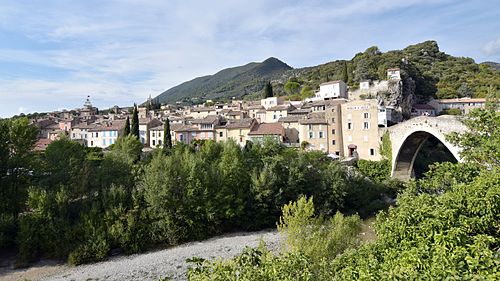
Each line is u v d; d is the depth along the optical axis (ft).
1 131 104.88
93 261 92.43
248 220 123.13
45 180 104.94
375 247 32.42
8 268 88.33
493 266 22.34
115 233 97.45
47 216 94.58
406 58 371.97
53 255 93.76
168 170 112.57
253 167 134.92
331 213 134.21
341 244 58.95
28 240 90.63
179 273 81.56
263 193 123.75
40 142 252.83
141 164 128.26
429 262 23.77
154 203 106.93
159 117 366.63
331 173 141.18
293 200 130.11
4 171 102.99
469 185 35.55
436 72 375.45
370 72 336.49
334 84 309.83
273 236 112.47
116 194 105.81
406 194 47.39
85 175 111.14
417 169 192.75
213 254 94.89
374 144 196.24
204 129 259.19
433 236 27.84
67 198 100.53
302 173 134.92
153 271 83.41
